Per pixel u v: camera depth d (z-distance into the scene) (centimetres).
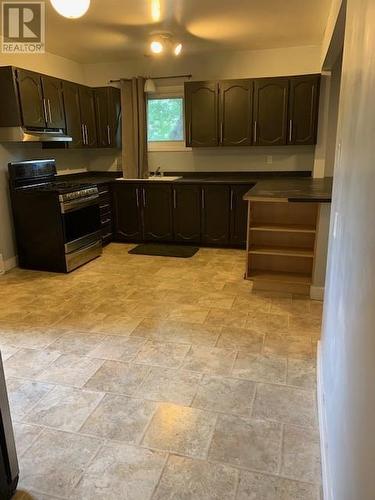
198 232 515
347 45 166
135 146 545
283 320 300
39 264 431
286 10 349
